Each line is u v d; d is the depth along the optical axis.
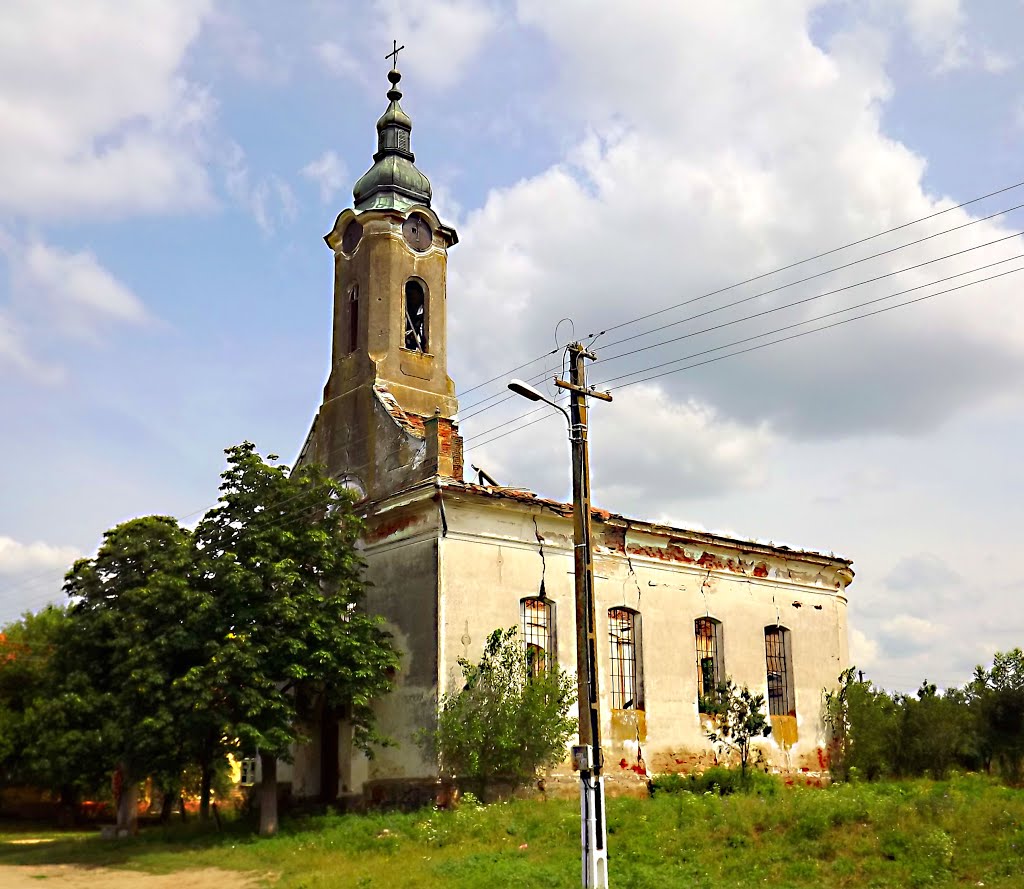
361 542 24.88
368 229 28.39
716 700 27.72
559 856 16.22
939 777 28.95
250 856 18.89
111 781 29.77
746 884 13.61
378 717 23.28
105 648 23.27
